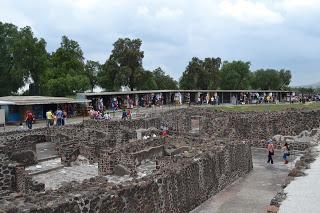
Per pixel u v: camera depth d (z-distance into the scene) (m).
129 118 43.12
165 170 17.42
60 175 24.38
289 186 17.17
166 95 67.12
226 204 19.86
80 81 62.03
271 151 30.17
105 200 13.16
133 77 80.44
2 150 28.22
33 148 30.20
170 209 16.69
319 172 19.48
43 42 66.56
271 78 105.81
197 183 19.59
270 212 13.94
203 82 90.50
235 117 42.50
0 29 67.75
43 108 46.19
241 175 26.08
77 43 70.44
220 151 23.06
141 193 14.83
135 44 82.62
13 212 11.14
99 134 35.56
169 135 32.41
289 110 43.66
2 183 19.41
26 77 67.25
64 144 28.34
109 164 23.48
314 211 13.87
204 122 44.78
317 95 74.38
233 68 103.06
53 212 11.56
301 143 35.06
